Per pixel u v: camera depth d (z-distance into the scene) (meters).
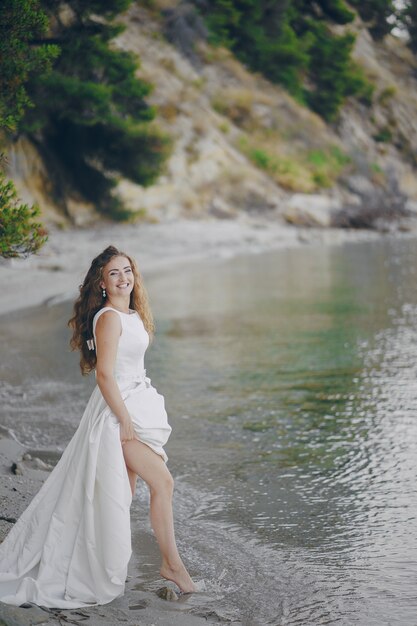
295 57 53.12
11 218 5.69
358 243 35.28
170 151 34.47
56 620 3.69
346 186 49.72
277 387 9.11
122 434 4.02
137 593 4.16
